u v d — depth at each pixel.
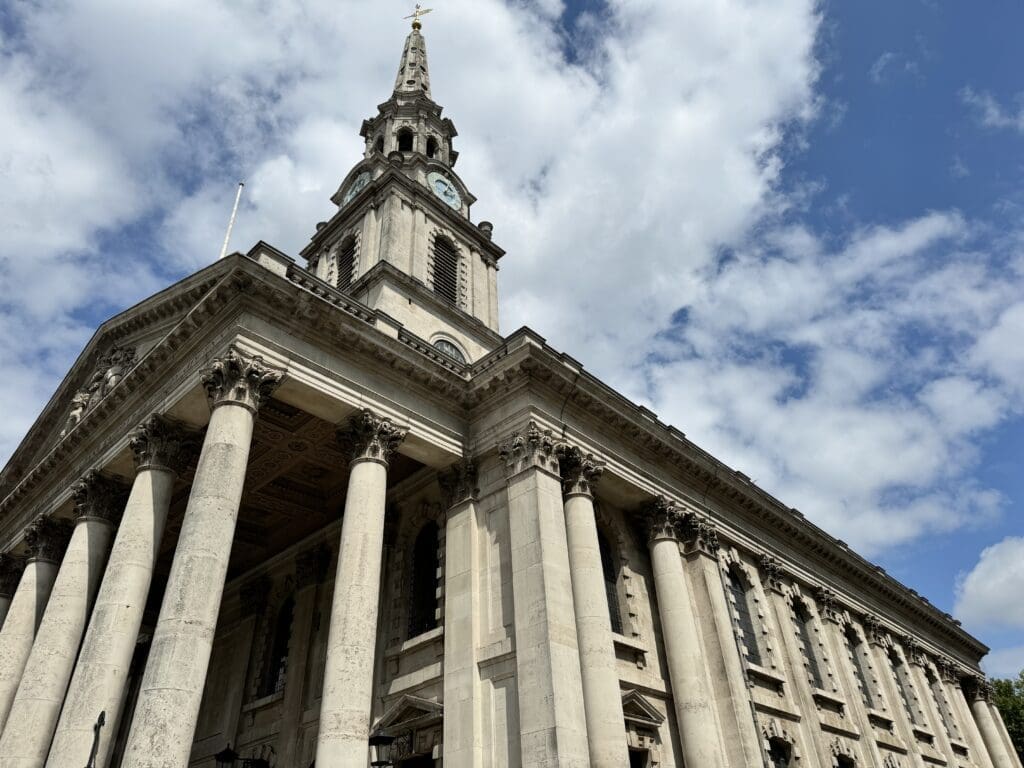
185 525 15.07
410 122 43.72
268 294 18.17
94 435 22.95
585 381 22.00
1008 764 42.19
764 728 22.55
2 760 17.14
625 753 16.64
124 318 24.41
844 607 34.16
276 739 23.00
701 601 23.33
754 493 28.98
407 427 20.25
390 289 30.36
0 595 26.34
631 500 23.94
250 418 16.84
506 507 19.95
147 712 12.71
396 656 20.89
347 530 17.75
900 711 32.53
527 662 16.88
